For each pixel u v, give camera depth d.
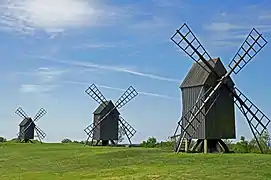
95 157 40.84
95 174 29.81
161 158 35.53
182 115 42.56
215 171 27.23
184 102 42.69
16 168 37.84
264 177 25.09
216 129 40.44
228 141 45.56
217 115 40.66
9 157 49.28
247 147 49.59
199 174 26.38
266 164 29.80
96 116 73.69
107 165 34.69
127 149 48.16
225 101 41.28
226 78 41.12
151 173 27.75
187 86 42.41
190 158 34.09
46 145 70.56
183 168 29.03
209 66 40.91
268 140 49.44
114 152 43.12
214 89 40.66
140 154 39.91
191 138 41.06
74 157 43.09
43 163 40.88
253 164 29.81
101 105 73.62
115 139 73.12
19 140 99.81
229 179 24.59
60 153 49.66
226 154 36.31
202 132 40.03
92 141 73.62
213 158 33.41
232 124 41.47
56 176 30.14
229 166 29.06
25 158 47.03
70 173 31.61
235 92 41.69
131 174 28.14
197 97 41.06
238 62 41.97
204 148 39.88
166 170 28.61
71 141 95.12
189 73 43.22
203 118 40.09
